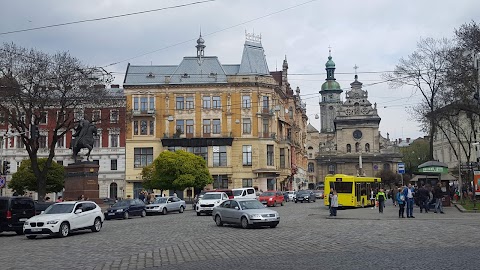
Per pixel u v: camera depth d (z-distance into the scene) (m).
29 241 22.52
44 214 24.78
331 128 168.75
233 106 76.56
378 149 129.62
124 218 39.03
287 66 94.50
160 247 18.28
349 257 14.28
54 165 62.88
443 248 15.85
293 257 14.66
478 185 37.00
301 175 108.62
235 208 27.22
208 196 41.62
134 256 15.92
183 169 59.53
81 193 40.34
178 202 47.50
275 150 78.81
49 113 53.22
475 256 13.88
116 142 79.12
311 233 22.25
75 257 16.14
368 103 131.38
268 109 77.69
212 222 31.72
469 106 41.69
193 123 76.62
